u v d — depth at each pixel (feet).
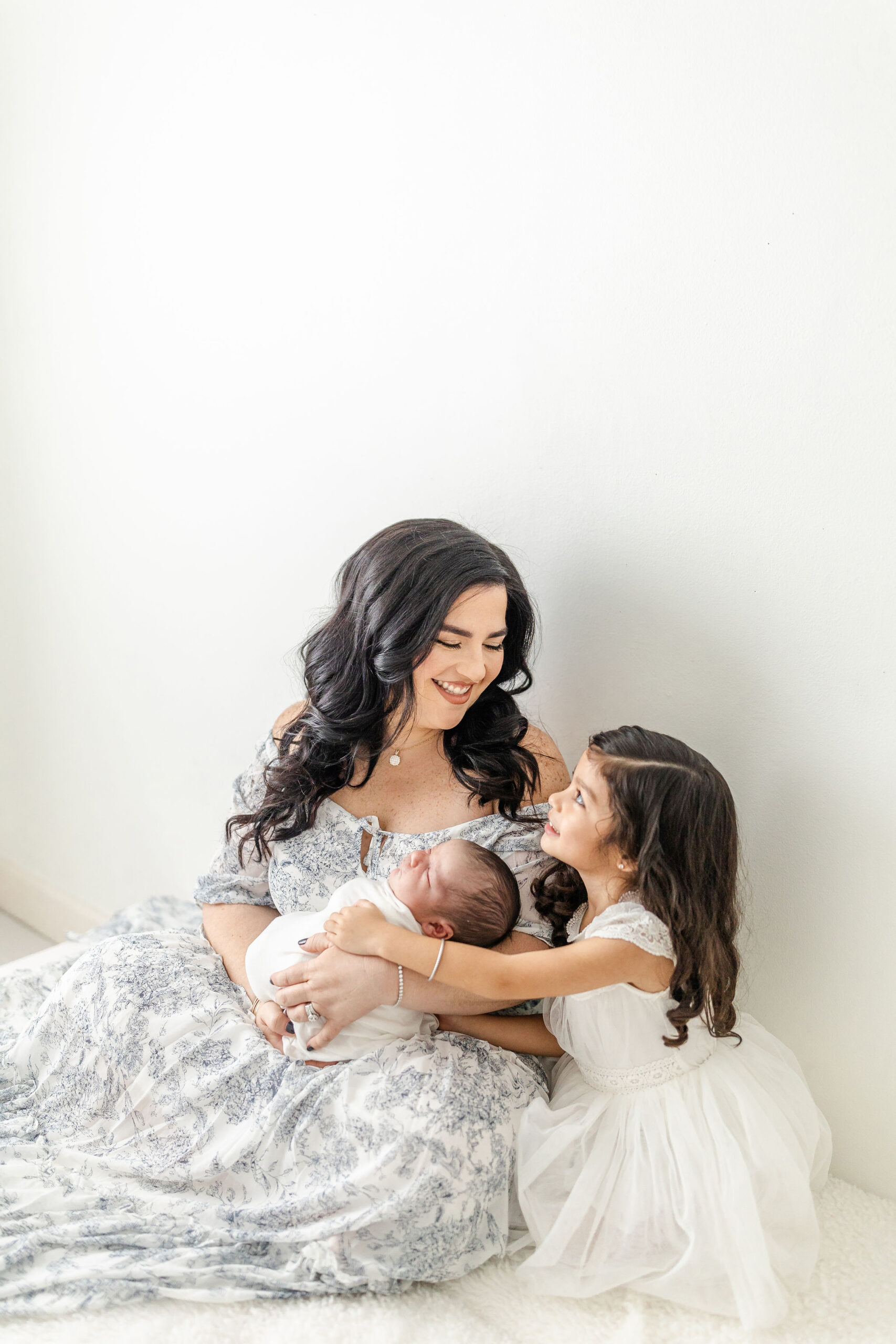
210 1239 4.71
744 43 4.71
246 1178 4.83
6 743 9.25
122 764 8.33
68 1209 4.86
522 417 5.71
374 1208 4.55
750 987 5.53
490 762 5.29
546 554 5.79
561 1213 4.67
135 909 7.50
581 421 5.50
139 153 7.12
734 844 4.83
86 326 7.71
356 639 5.12
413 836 5.32
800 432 4.87
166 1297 4.57
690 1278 4.55
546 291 5.49
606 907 4.88
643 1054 4.78
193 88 6.75
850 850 5.09
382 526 6.41
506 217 5.57
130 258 7.32
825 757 5.08
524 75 5.38
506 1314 4.59
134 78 7.04
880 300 4.57
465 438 5.96
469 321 5.81
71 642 8.45
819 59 4.54
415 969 4.70
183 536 7.47
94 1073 5.17
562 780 5.56
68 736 8.70
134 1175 4.91
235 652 7.34
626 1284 4.72
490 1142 4.69
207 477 7.23
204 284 6.97
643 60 4.99
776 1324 4.42
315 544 6.73
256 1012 5.13
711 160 4.88
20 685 8.99
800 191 4.68
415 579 4.93
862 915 5.13
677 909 4.61
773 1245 4.64
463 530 5.20
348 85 6.06
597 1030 4.78
